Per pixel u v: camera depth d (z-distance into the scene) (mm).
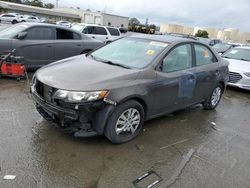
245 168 3381
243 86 7621
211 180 3035
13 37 6418
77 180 2773
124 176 2928
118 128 3502
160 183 2873
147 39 4551
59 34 7344
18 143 3342
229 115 5516
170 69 4129
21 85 5840
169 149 3650
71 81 3271
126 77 3512
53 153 3209
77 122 3236
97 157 3229
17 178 2695
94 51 4781
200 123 4785
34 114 4273
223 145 3992
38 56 6852
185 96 4504
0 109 4336
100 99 3182
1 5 56625
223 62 5539
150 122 4523
